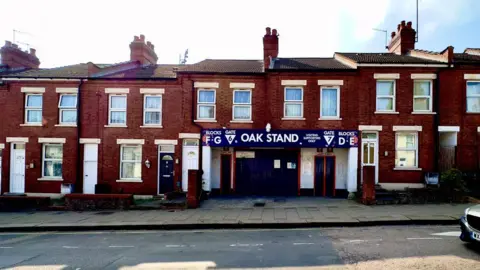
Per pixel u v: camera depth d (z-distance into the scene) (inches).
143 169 667.4
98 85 681.6
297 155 676.1
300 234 377.1
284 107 652.7
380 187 607.8
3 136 689.0
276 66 679.7
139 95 676.1
